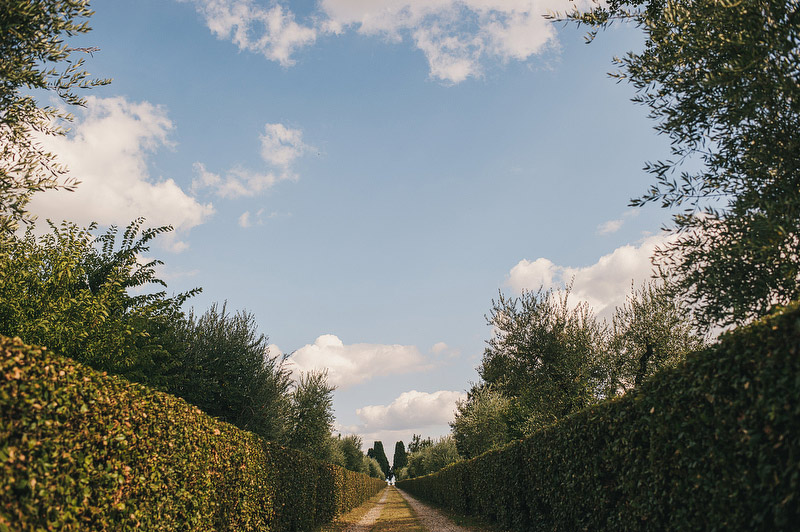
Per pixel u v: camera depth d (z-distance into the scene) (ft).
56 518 14.49
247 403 56.54
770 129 18.79
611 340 51.60
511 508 46.78
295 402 89.25
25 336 30.55
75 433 15.70
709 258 20.75
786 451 12.87
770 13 17.84
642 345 47.39
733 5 18.02
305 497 53.88
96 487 16.70
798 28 17.57
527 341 52.80
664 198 23.12
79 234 35.76
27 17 18.92
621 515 22.93
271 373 61.16
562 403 49.73
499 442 95.71
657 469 19.33
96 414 16.79
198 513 24.99
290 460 48.60
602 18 27.07
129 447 18.61
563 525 32.01
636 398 21.24
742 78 18.49
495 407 96.07
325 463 69.82
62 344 31.94
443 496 101.04
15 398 13.50
